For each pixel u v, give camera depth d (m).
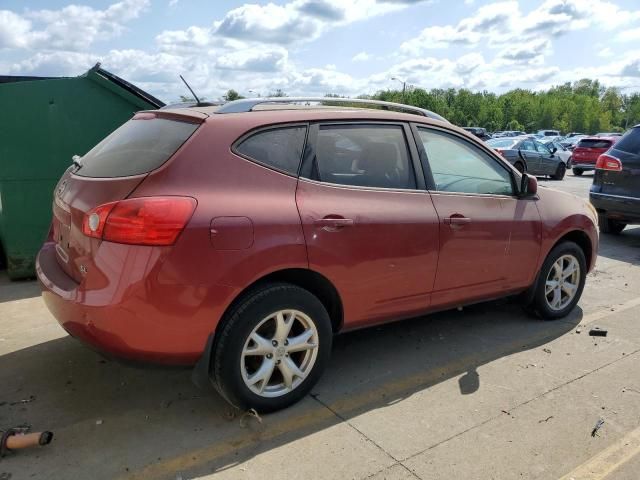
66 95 5.47
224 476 2.70
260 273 2.98
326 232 3.21
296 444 2.96
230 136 3.06
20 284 5.54
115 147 3.38
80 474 2.67
